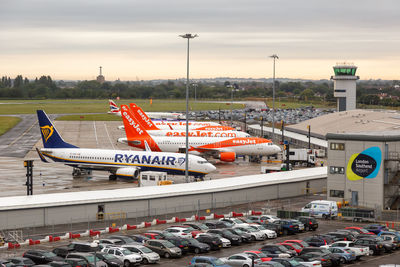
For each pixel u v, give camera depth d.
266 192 110.62
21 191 114.56
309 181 119.31
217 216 91.56
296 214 91.06
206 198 100.19
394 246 72.31
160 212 94.44
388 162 98.62
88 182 128.25
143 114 187.75
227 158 159.62
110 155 130.38
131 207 91.62
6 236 76.69
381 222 88.94
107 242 67.12
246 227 77.88
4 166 153.00
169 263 63.72
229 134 179.00
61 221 85.75
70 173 142.75
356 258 66.69
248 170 150.50
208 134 179.50
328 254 63.66
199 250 68.12
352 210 91.06
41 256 60.50
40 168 150.62
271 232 77.31
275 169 141.38
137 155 129.00
